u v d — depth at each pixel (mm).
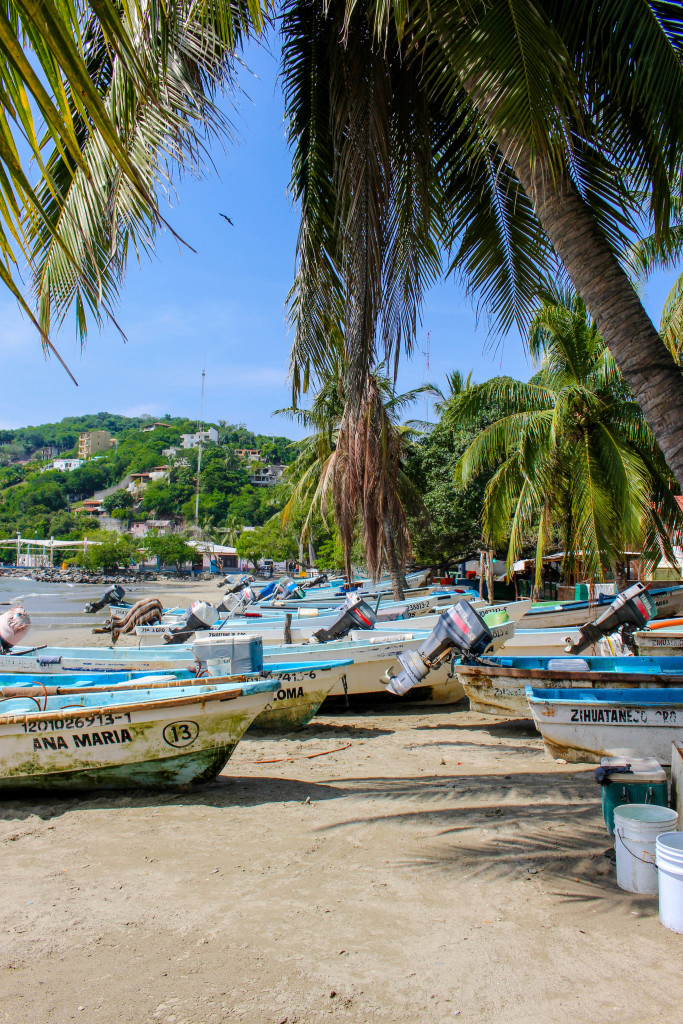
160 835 5629
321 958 3734
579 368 15164
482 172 7406
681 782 4695
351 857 5125
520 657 8922
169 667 10219
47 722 6426
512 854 5082
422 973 3568
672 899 3955
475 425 25219
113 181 3918
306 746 8625
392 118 6996
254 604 22469
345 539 19078
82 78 1560
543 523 15578
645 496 13859
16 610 10195
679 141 5047
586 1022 3135
